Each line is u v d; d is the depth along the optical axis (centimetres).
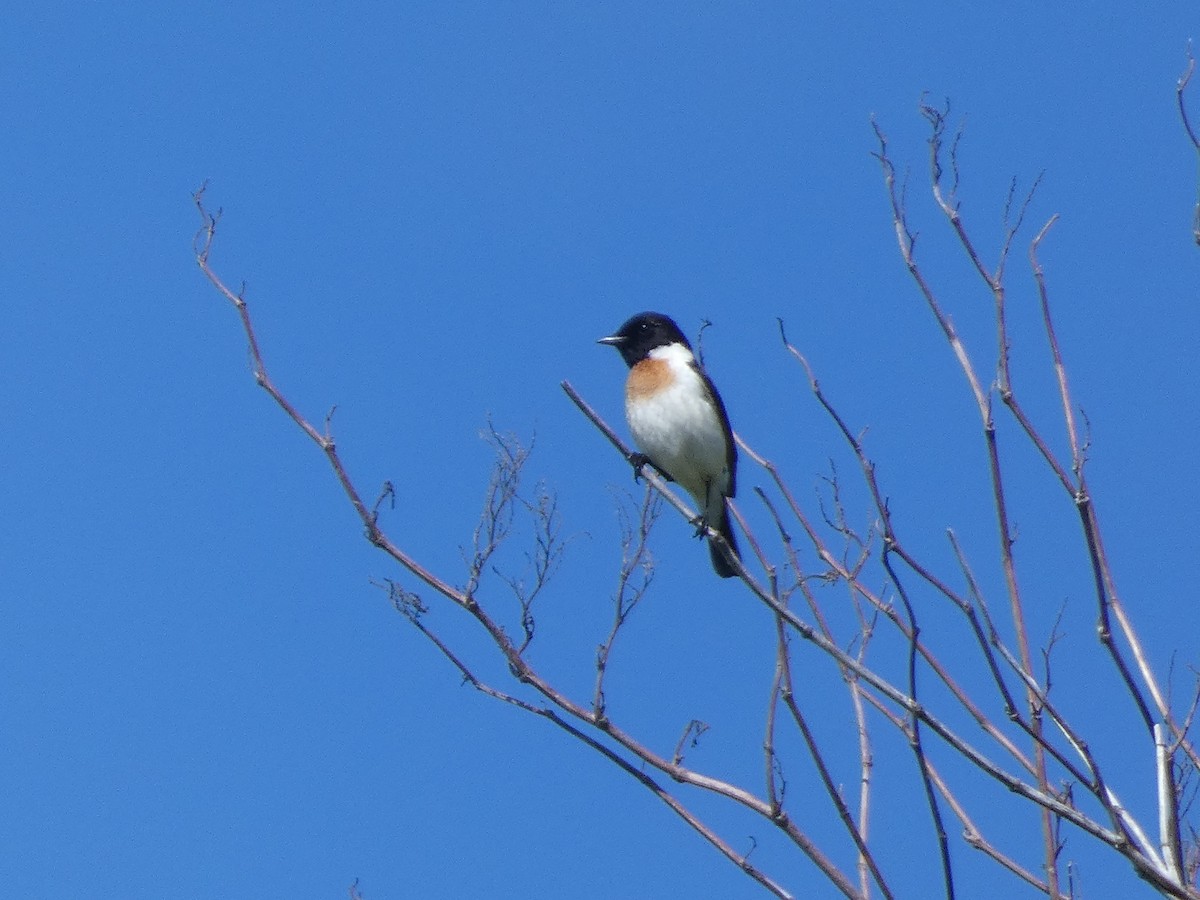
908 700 881
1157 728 892
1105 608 904
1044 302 996
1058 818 910
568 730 1014
